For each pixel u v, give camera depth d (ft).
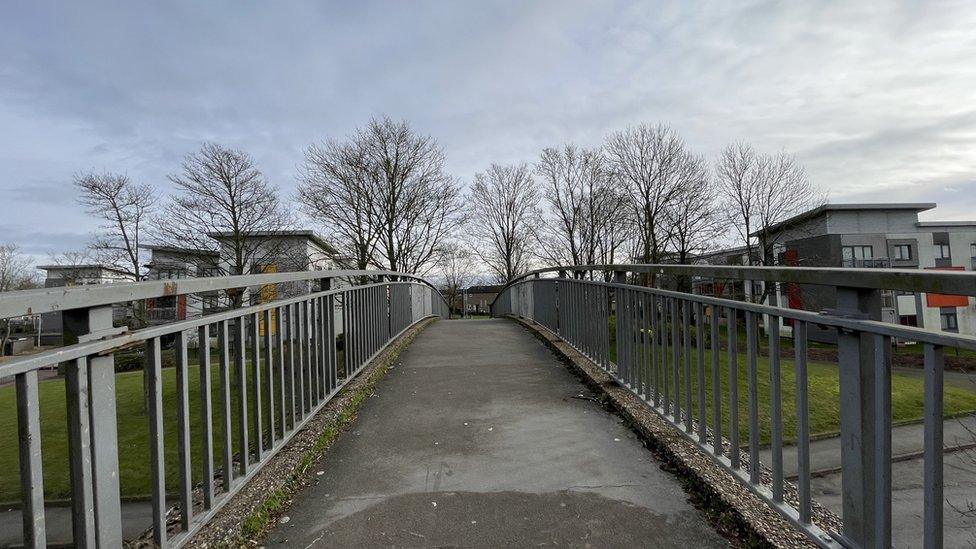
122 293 5.56
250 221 56.80
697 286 44.50
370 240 77.00
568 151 107.04
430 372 17.80
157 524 6.12
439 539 7.40
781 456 7.05
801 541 6.61
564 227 110.22
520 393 14.87
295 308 10.96
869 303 5.71
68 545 19.19
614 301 15.61
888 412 5.14
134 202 52.54
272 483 8.56
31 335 74.13
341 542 7.36
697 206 81.25
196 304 46.50
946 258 94.43
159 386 6.28
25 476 4.46
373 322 18.30
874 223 94.02
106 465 5.40
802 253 98.02
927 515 4.66
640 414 11.68
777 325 7.11
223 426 7.77
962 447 19.56
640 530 7.54
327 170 74.13
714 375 8.83
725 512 7.68
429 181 81.97
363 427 12.19
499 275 137.39
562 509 8.18
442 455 10.44
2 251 125.08
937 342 4.41
